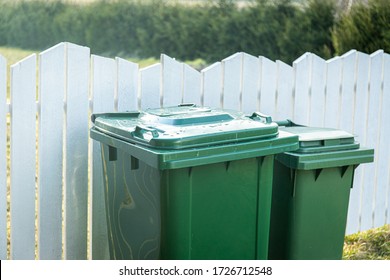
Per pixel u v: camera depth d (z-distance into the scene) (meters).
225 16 12.30
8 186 6.30
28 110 3.81
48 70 3.84
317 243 3.89
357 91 5.28
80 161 4.04
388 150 5.58
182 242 3.18
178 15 13.03
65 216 4.01
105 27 14.14
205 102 4.46
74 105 3.96
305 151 3.73
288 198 3.80
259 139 3.35
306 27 10.48
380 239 5.45
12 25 15.23
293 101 4.92
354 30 7.41
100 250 4.19
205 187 3.21
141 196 3.30
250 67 4.63
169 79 4.28
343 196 3.94
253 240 3.43
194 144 3.12
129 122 3.57
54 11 14.89
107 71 4.07
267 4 11.43
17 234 3.86
